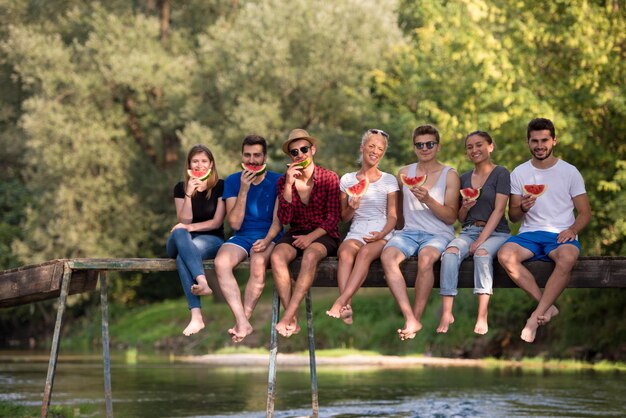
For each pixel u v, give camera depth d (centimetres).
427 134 1190
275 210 1207
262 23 3934
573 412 1552
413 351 3069
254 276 1169
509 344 2869
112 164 4203
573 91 2498
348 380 2155
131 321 4331
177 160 4438
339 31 3850
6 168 4984
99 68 4166
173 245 1187
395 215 1184
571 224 1159
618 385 1977
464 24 2516
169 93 4122
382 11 4000
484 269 1137
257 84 3938
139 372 2473
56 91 4184
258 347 3488
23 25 4459
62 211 4181
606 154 2467
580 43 2406
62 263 1200
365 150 1194
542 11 2564
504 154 2588
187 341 3778
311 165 1189
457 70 3012
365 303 3488
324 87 3900
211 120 4059
